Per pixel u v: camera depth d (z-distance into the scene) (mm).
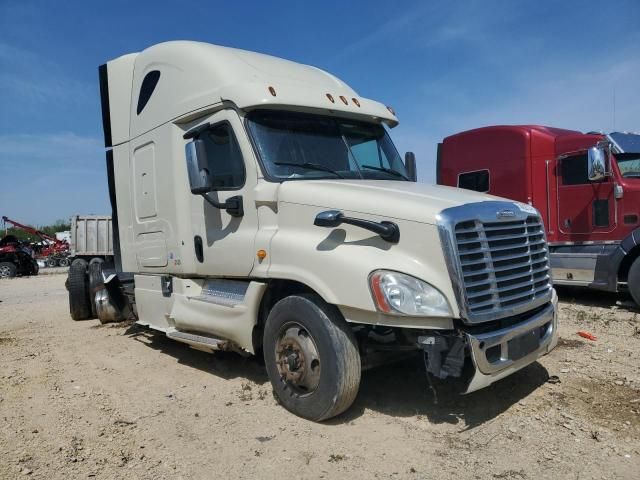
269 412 4637
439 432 4172
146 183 6516
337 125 5594
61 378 5871
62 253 35938
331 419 4434
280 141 5105
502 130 11008
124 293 8117
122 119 7012
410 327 3916
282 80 5449
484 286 4035
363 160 5605
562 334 6996
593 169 9398
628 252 8844
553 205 10398
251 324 4980
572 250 10078
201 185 5098
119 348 7246
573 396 4809
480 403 4695
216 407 4816
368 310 3920
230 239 5172
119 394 5285
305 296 4426
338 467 3680
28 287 18828
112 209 7570
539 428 4199
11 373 6098
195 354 6730
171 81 5996
